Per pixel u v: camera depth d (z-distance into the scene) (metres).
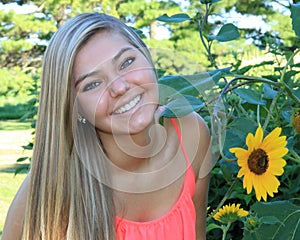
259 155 1.06
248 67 1.70
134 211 1.36
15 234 1.37
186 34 7.59
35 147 1.27
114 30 1.18
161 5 9.16
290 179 1.71
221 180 1.79
